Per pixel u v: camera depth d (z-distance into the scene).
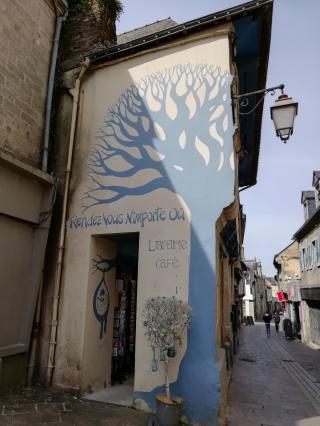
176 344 4.99
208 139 5.71
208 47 6.05
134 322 7.83
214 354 4.88
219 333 5.99
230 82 5.77
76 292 5.88
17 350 5.43
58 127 6.81
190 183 5.62
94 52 6.79
